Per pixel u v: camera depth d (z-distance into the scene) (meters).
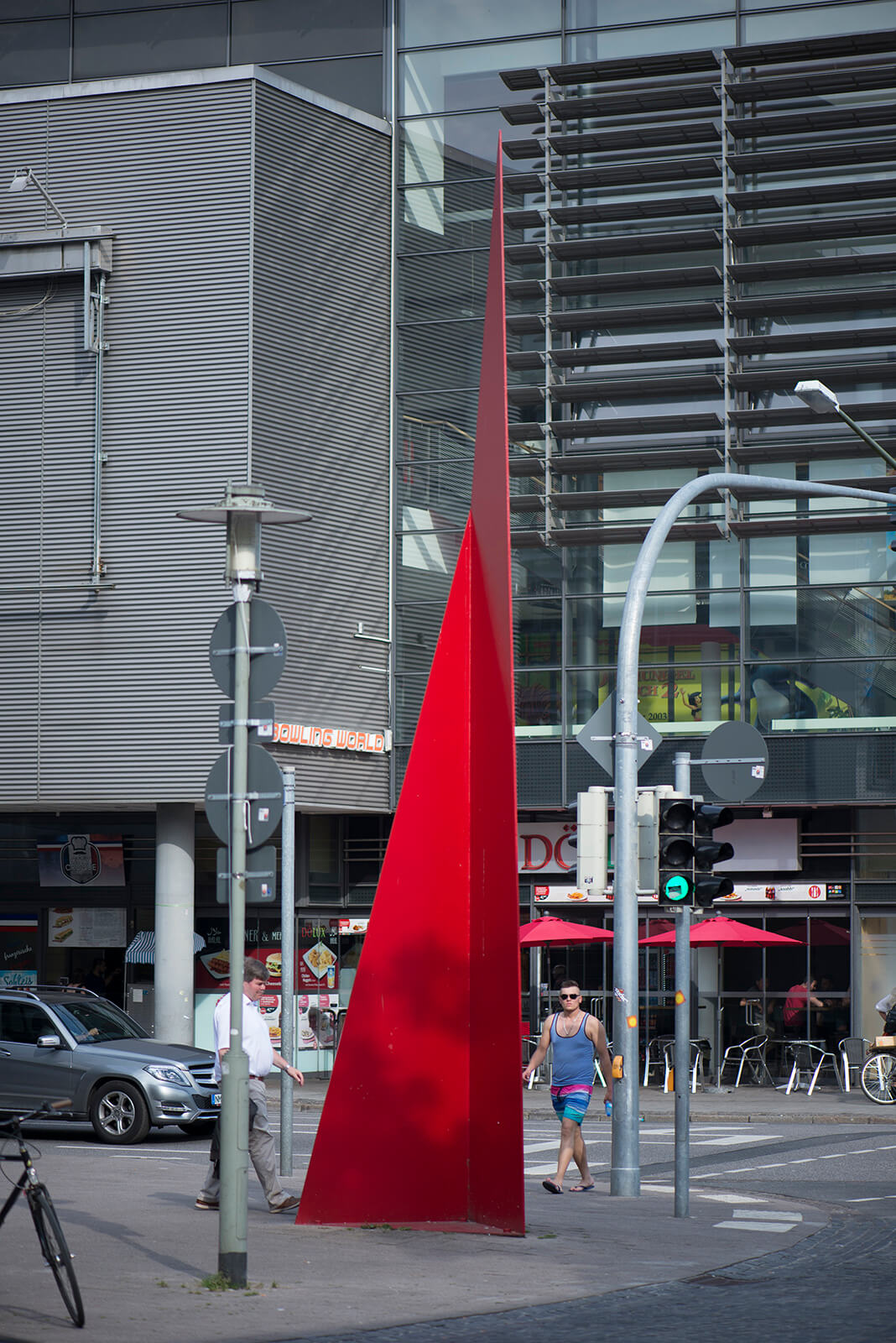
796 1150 28.27
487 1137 18.03
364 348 44.34
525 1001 43.94
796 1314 13.42
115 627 41.44
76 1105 28.44
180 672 40.88
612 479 44.03
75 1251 15.90
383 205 45.22
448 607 19.36
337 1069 18.47
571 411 44.44
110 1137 28.31
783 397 42.94
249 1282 14.38
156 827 44.28
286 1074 23.62
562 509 43.91
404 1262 15.77
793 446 42.09
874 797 41.03
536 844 44.03
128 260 42.09
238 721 14.49
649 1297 14.27
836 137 43.16
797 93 43.19
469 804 18.98
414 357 45.16
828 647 41.88
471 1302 13.83
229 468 41.00
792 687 41.91
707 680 42.50
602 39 45.41
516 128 45.69
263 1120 19.20
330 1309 13.24
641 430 43.47
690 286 43.97
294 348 42.34
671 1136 30.88
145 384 41.72
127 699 41.22
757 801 41.72
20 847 47.12
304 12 47.31
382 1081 18.45
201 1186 21.97
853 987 41.59
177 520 41.19
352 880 46.19
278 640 14.60
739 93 43.25
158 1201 20.09
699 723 42.47
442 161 45.72
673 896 20.19
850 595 41.84
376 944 18.66
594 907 43.84
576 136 44.16
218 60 47.69
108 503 41.75
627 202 43.91
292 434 42.16
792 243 43.41
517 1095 17.69
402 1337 12.23
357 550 43.72
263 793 14.45
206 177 41.81
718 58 43.31
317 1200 18.25
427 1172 18.31
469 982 18.61
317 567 42.62
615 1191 21.66
